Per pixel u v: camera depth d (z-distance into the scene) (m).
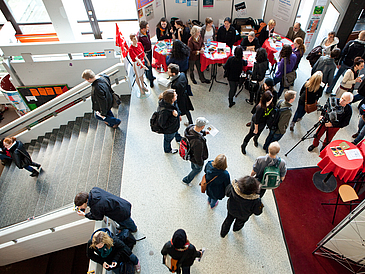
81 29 7.30
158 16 6.81
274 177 2.89
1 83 7.11
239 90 5.82
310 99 4.11
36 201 4.81
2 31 6.59
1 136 5.68
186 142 3.19
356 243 2.73
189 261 2.46
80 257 5.27
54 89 6.78
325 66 4.83
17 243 3.79
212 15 6.93
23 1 6.74
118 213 2.84
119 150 4.52
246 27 6.38
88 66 6.29
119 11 7.52
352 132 4.75
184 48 4.59
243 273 3.05
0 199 5.13
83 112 5.78
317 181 4.01
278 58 5.39
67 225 3.77
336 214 3.59
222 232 3.23
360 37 4.85
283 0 6.21
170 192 3.88
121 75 5.35
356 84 5.66
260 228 3.46
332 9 6.33
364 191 3.83
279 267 3.10
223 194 3.05
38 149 5.96
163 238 3.38
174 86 3.88
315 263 3.12
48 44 5.84
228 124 5.00
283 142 4.66
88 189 4.23
